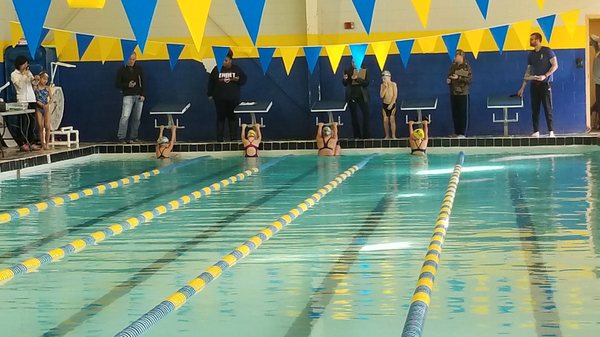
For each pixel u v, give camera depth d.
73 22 18.27
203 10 5.75
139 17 6.12
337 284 6.17
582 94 17.64
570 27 10.21
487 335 4.89
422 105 17.19
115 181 12.70
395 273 6.46
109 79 18.45
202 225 8.80
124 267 6.89
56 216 9.55
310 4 17.83
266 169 14.15
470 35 10.78
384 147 16.83
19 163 14.11
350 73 17.30
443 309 5.41
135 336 4.92
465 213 9.04
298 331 5.08
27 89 15.53
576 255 6.87
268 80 18.30
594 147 16.22
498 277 6.21
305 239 7.87
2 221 9.23
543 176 12.02
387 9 17.91
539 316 5.23
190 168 14.63
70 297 5.96
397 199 10.19
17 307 5.71
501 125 17.84
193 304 5.67
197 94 18.38
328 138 16.34
